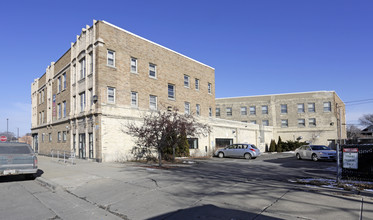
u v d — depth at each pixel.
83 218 6.36
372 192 7.98
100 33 20.05
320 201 7.00
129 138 21.17
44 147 31.31
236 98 48.75
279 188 8.73
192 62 29.62
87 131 20.88
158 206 7.01
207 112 31.30
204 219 5.89
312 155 22.42
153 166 16.05
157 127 16.66
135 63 22.83
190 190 8.67
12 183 11.04
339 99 48.81
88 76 21.14
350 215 5.89
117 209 6.99
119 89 21.00
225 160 22.95
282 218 5.77
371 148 9.48
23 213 6.77
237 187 9.04
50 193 9.09
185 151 24.78
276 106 46.47
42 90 33.62
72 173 12.69
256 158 26.05
